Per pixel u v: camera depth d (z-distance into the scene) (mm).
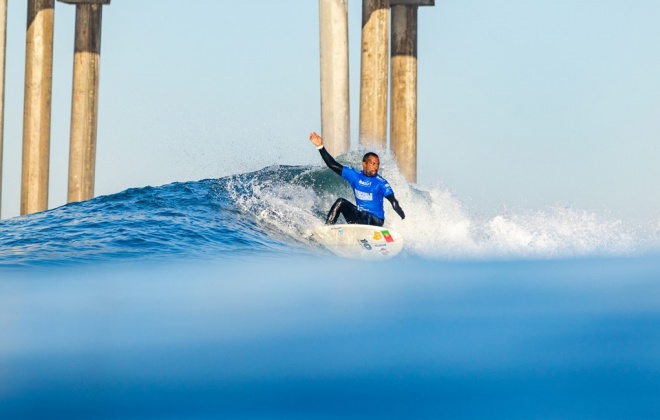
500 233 51562
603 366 18328
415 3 92188
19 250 40125
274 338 21422
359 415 15375
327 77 84125
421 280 32219
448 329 22203
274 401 16156
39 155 98938
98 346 20766
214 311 25297
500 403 16016
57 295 28594
